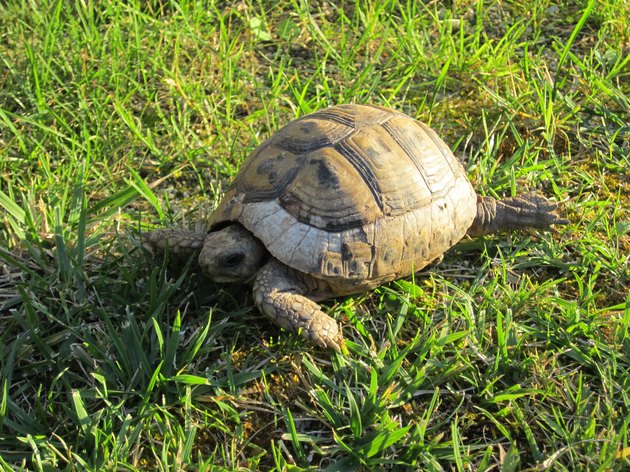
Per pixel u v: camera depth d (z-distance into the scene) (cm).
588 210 78
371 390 64
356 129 70
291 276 68
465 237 76
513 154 84
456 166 73
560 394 66
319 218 67
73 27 92
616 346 68
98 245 75
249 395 66
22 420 64
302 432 65
